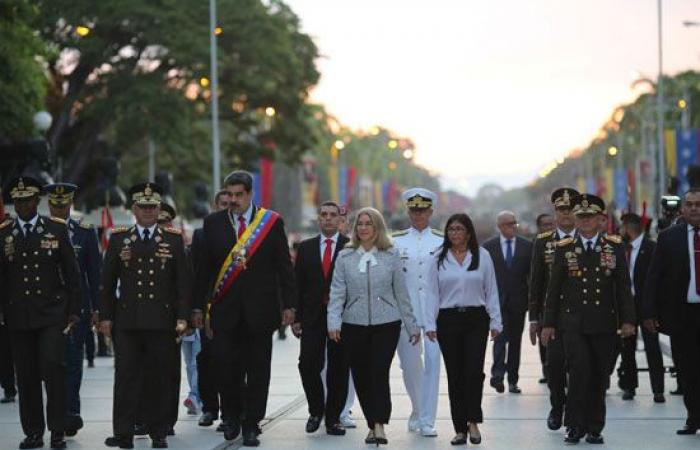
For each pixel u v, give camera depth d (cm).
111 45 10944
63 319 2741
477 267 2784
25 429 2769
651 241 3497
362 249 2805
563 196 3069
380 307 2786
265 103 12294
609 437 2861
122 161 13888
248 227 2805
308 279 2959
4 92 7594
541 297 3069
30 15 7700
